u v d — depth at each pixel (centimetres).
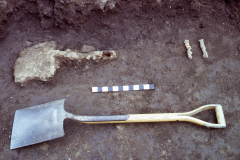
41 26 269
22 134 210
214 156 217
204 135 225
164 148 220
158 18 280
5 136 223
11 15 262
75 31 272
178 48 269
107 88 248
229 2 268
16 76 245
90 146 220
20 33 270
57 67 253
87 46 260
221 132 226
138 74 256
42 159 215
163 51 268
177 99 243
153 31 277
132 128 228
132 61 263
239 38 270
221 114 217
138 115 214
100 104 240
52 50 252
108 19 271
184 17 281
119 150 219
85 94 245
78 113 234
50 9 255
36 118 214
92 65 261
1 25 258
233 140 222
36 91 246
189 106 239
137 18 279
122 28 276
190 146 221
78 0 246
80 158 216
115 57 263
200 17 279
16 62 253
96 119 211
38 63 244
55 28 271
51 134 207
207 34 274
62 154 217
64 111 213
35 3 258
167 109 238
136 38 275
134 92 247
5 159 213
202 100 241
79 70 259
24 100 240
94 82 252
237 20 273
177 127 229
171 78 253
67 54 251
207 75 254
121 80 253
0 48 264
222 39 271
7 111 235
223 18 277
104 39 273
